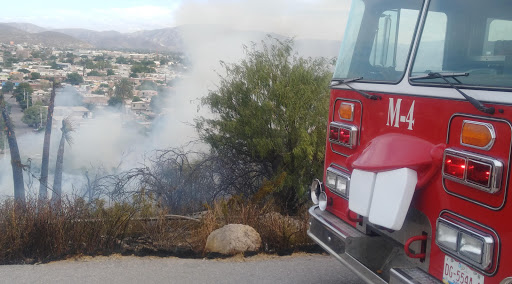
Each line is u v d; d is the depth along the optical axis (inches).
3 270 186.5
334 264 204.8
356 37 175.0
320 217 176.1
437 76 126.9
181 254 209.0
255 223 238.1
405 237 141.6
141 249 211.0
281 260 207.3
